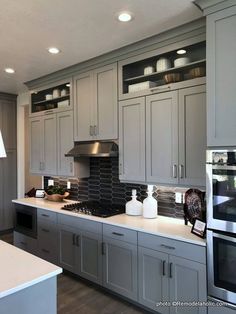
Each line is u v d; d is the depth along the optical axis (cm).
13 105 495
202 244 206
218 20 196
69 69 346
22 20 223
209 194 201
